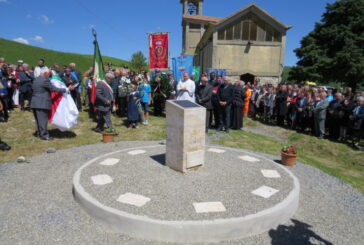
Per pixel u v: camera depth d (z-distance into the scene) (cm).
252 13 2194
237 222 301
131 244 290
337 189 491
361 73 2384
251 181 421
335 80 2672
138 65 4347
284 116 1151
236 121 1005
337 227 355
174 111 437
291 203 361
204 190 378
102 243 292
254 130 1073
